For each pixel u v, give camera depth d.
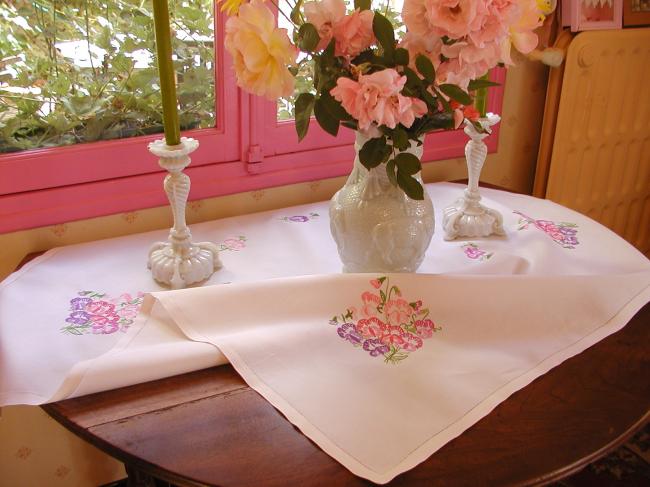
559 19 1.56
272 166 1.36
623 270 1.10
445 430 0.73
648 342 0.90
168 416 0.75
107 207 1.21
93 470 1.45
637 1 1.65
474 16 0.75
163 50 0.91
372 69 0.82
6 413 1.29
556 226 1.27
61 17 1.13
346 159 1.45
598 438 0.73
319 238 1.21
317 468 0.68
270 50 0.79
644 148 1.84
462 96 0.80
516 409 0.77
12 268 1.17
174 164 0.96
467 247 1.15
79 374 0.77
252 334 0.86
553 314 0.93
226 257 1.13
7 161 1.11
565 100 1.58
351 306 0.92
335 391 0.79
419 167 0.83
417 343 0.88
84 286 1.04
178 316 0.88
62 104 1.17
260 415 0.75
